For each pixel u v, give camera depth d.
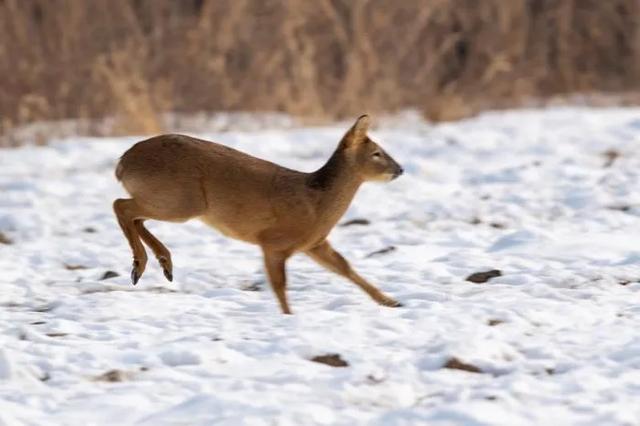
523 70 76.38
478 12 76.50
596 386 19.53
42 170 51.38
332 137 60.34
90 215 40.50
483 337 22.28
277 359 21.47
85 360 21.70
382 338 22.72
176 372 20.89
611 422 17.69
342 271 26.22
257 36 70.56
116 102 63.88
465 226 36.44
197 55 69.25
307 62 68.19
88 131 63.47
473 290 27.34
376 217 38.69
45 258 33.16
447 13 74.94
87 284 29.27
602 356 21.16
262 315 25.33
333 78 71.44
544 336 22.80
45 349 22.42
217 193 25.23
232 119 68.12
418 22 72.62
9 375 20.77
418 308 25.33
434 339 22.27
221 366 21.16
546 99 78.62
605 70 82.12
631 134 55.66
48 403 19.41
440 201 40.41
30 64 65.12
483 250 32.62
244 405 18.61
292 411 18.28
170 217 25.48
